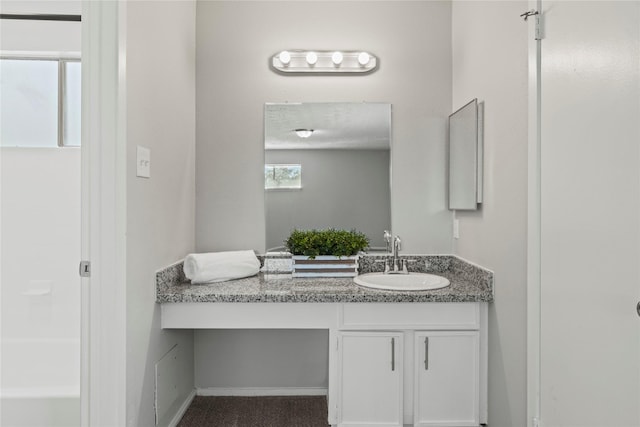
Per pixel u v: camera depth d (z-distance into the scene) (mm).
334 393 2061
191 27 2500
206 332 2615
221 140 2607
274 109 2615
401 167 2627
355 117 2619
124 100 1610
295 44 2621
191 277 2180
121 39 1585
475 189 2176
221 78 2609
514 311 1785
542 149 1577
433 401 2057
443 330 2057
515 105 1779
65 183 2582
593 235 1278
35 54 2482
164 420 2090
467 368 2059
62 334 2561
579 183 1348
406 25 2629
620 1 1160
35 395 2225
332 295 2006
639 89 1090
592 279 1280
